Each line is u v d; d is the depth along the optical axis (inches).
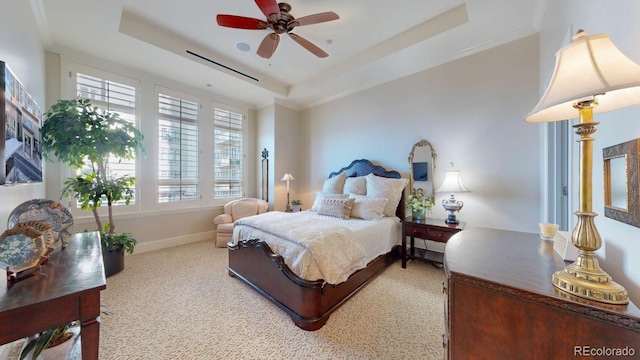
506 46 108.3
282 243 83.5
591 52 29.2
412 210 126.3
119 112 132.5
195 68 136.1
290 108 201.2
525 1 86.0
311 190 197.6
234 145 190.9
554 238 52.9
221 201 181.8
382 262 113.2
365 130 161.8
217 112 179.2
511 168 107.3
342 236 87.4
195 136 166.4
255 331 70.6
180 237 159.0
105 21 95.8
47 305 33.5
